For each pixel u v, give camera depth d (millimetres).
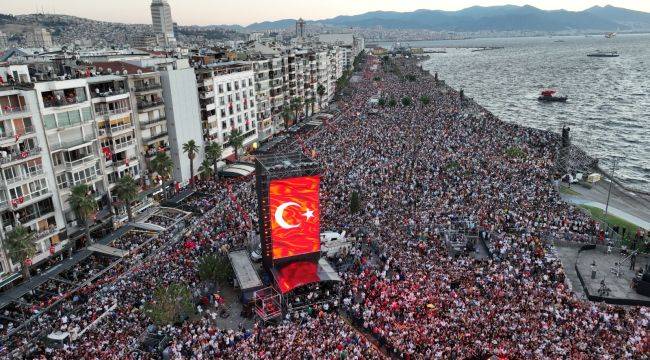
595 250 79250
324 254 73750
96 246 80688
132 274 70812
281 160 66375
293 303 62312
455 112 196625
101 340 54719
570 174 119000
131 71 108062
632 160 151625
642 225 90250
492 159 124000
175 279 67562
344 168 116000
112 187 93188
